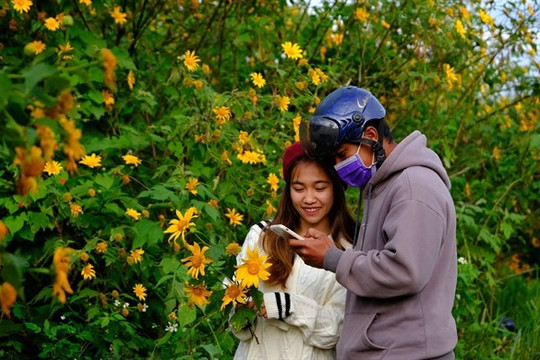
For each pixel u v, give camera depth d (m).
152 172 4.22
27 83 1.53
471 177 5.67
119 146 4.00
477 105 5.62
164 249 3.86
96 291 3.72
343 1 4.84
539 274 6.36
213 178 3.99
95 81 3.97
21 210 3.81
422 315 2.38
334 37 4.96
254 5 4.84
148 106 4.43
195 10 4.88
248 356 2.76
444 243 2.42
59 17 3.96
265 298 2.67
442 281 2.42
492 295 5.21
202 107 3.94
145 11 4.80
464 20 4.90
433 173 2.46
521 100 5.41
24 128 1.54
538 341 4.77
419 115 5.40
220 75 4.83
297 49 4.24
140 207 3.77
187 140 3.90
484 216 5.35
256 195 4.11
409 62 4.98
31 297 3.95
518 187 5.43
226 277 2.81
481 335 4.83
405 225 2.31
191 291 2.77
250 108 4.05
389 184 2.48
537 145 5.04
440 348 2.37
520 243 6.35
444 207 2.38
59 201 3.70
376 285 2.32
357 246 2.58
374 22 4.98
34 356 3.85
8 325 3.59
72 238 3.92
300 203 2.86
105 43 4.09
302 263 2.81
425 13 4.76
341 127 2.49
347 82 4.75
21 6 3.83
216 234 3.76
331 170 2.84
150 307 3.93
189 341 3.38
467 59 4.96
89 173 3.83
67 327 3.54
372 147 2.50
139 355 3.77
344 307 2.76
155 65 4.78
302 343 2.73
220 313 3.25
